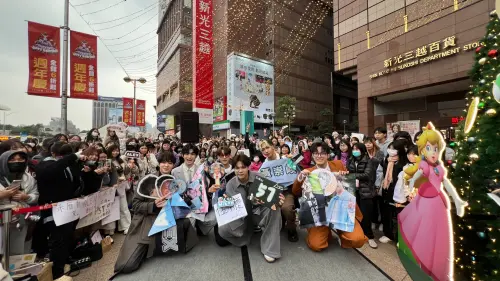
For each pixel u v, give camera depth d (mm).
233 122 28109
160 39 44031
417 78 14375
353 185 3145
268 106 30922
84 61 7422
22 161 2514
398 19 18641
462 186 2328
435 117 16344
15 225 2434
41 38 6676
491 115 2064
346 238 2945
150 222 2961
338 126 43281
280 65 32500
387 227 3564
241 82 28266
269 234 2998
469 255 2283
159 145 7648
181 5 30547
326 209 3035
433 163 2271
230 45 28625
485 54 2404
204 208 3355
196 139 8070
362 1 21469
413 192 2604
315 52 38375
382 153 3758
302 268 2705
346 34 23016
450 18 12773
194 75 15625
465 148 2359
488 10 11406
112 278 2570
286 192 3580
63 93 7102
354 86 47031
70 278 2316
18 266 2139
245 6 29781
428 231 2207
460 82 13203
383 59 16312
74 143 4191
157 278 2561
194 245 3240
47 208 2477
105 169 3344
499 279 1995
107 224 3688
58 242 2611
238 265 2795
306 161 4383
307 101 37000
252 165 4996
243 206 3051
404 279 2477
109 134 6438
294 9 34062
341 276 2539
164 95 41031
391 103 18438
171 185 3070
